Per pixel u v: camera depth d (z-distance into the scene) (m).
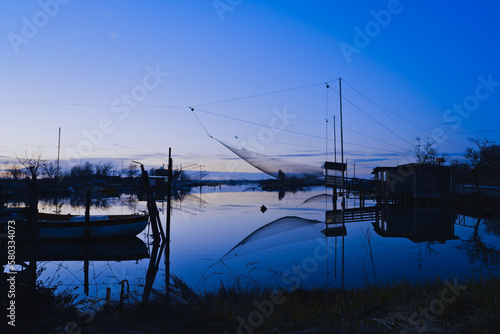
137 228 18.12
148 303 5.12
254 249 12.70
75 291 8.26
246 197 58.38
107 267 11.84
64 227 16.72
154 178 59.69
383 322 3.80
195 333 4.10
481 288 4.74
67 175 75.69
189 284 8.31
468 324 3.45
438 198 31.81
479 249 12.51
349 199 51.06
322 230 17.45
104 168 85.00
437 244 13.65
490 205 25.11
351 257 11.05
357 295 5.32
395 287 5.62
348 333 3.59
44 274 10.66
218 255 12.57
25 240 16.64
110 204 40.69
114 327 4.31
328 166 34.72
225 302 5.09
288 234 16.09
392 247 12.98
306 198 54.97
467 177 36.62
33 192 15.92
